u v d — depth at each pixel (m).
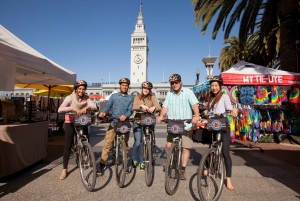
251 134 6.57
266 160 5.13
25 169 4.30
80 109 3.89
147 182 3.45
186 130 3.60
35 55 4.51
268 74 6.50
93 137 8.94
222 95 3.62
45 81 7.91
